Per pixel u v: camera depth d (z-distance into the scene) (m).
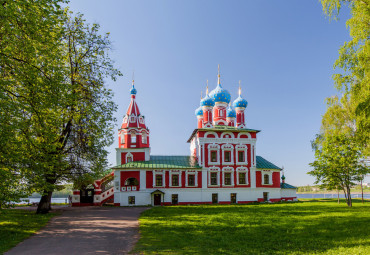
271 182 52.12
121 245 15.40
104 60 28.92
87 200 47.44
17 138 19.05
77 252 14.15
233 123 59.59
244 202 49.75
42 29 18.06
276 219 24.33
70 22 27.92
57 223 22.91
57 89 19.30
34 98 18.62
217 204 47.69
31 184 20.89
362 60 20.73
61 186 32.50
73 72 27.56
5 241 16.30
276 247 14.45
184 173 48.81
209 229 19.47
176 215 27.73
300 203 46.84
